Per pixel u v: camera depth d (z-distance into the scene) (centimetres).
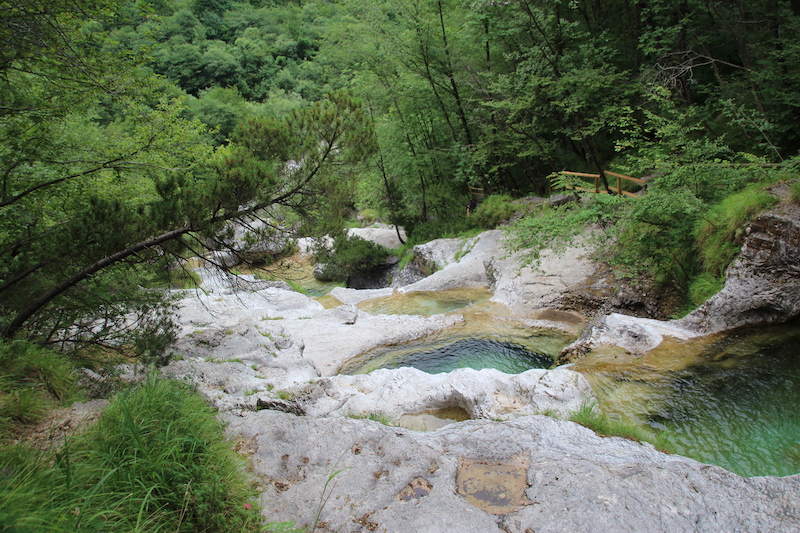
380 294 1523
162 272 641
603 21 1836
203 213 570
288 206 662
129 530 254
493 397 636
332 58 2397
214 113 4528
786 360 682
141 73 636
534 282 1237
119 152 741
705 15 1490
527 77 1630
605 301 1072
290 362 803
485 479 374
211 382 676
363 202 2359
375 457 391
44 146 652
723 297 809
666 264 991
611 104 1470
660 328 817
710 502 329
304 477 366
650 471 365
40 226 645
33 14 493
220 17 6956
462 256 1659
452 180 2284
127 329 628
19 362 466
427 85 2017
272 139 657
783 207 796
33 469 282
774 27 1311
